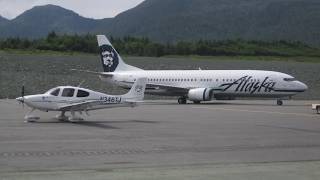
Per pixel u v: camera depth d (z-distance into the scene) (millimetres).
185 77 103500
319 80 157375
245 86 98312
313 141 39188
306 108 86312
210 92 99688
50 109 55750
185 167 26547
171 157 30219
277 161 28891
